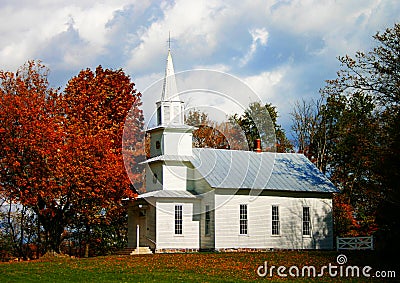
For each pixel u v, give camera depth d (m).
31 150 37.91
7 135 37.78
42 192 37.62
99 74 46.31
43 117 39.16
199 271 29.16
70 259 35.31
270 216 44.44
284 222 44.97
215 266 30.97
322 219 46.66
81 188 38.84
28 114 38.19
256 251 42.91
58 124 39.97
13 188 38.03
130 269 29.73
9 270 29.61
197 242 42.41
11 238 46.09
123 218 47.47
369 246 40.25
